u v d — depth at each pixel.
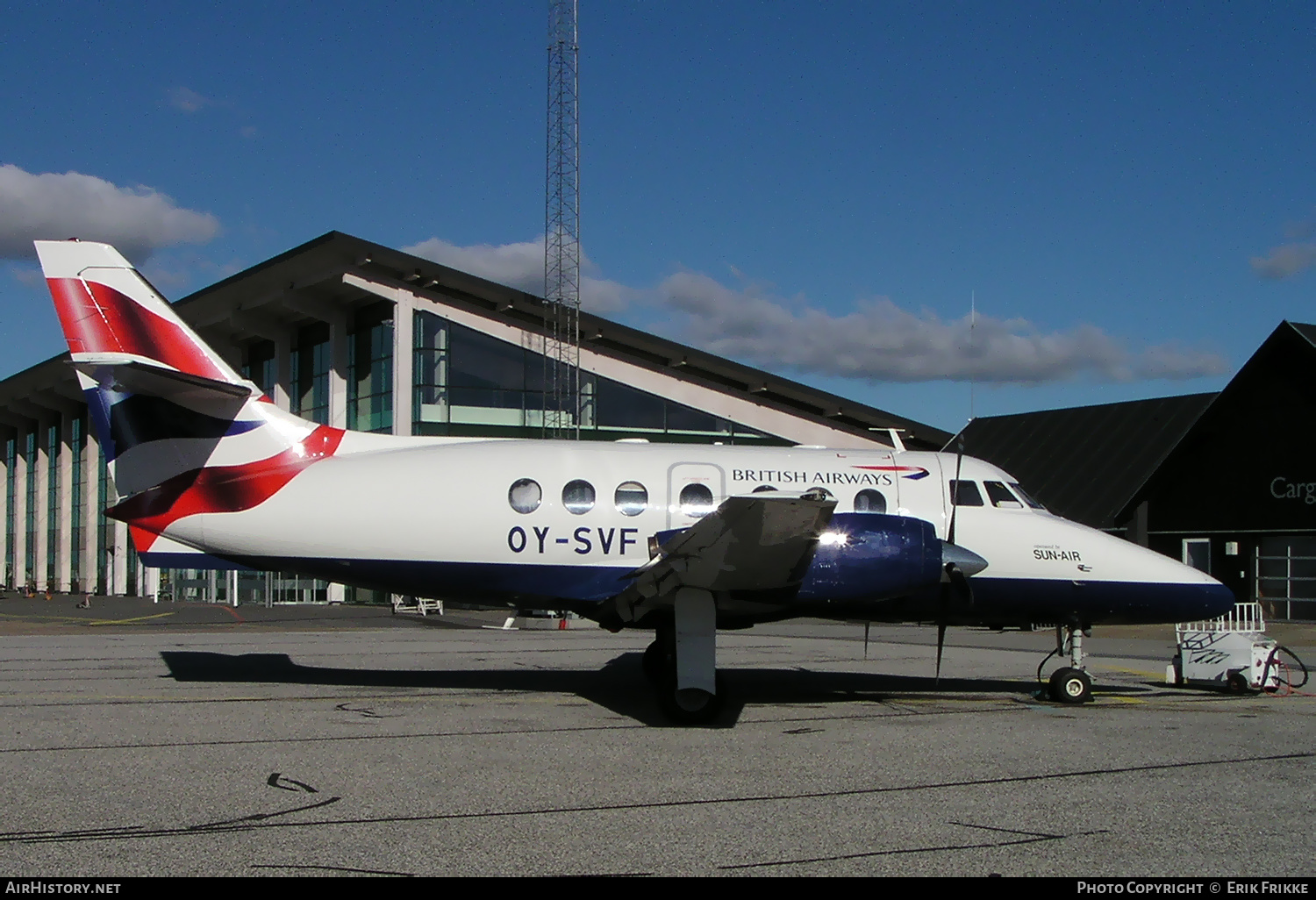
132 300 12.36
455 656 17.53
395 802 7.16
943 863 5.91
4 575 69.31
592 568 12.29
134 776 7.88
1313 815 7.00
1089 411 34.44
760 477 12.75
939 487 13.04
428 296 33.66
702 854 6.05
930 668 16.73
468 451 12.67
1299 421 26.16
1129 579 12.95
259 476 12.28
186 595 46.44
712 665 10.59
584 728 10.20
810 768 8.41
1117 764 8.63
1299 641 22.12
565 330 34.22
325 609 37.12
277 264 34.09
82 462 59.41
